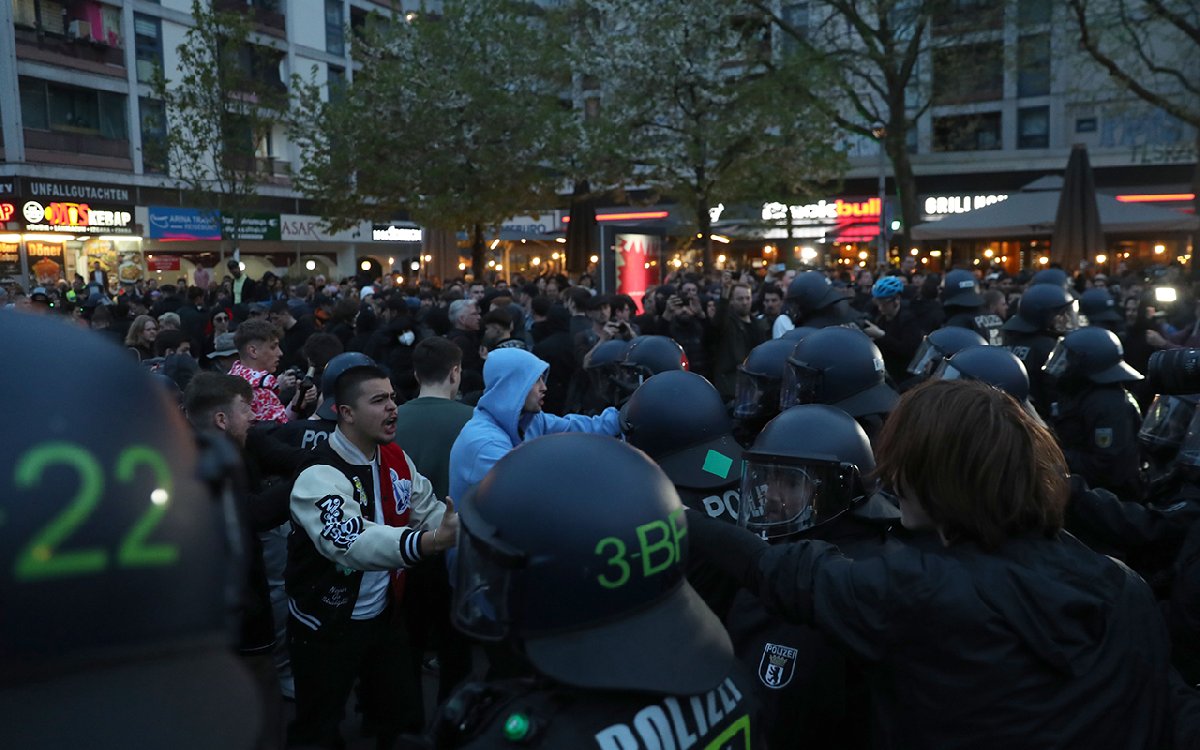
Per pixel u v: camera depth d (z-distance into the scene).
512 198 22.48
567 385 7.59
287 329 9.12
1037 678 1.55
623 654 1.36
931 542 1.84
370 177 22.64
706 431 3.04
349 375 3.45
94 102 28.56
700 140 19.84
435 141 22.33
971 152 31.89
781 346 4.21
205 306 13.50
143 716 0.63
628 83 20.83
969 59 23.97
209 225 31.28
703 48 20.50
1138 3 24.72
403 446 4.42
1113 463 4.51
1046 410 6.18
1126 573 1.74
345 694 3.46
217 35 23.69
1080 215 17.39
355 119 22.45
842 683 2.21
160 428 0.69
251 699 0.71
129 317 11.44
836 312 6.45
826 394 3.67
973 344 4.77
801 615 1.73
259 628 3.46
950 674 1.57
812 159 21.03
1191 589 2.25
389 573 3.54
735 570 1.88
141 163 29.77
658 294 9.82
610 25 21.66
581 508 1.38
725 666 1.45
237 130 24.34
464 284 17.22
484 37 22.38
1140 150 29.95
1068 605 1.59
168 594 0.65
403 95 22.47
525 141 21.70
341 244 36.97
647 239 12.98
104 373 0.67
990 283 14.28
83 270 28.84
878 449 1.86
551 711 1.36
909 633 1.59
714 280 15.41
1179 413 3.46
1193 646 2.29
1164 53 29.06
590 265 20.80
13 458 0.60
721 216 27.80
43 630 0.60
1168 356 3.22
